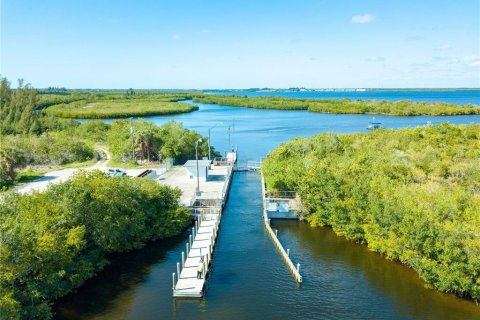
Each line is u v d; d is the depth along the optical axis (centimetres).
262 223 5419
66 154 8712
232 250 4566
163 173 7606
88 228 3838
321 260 4284
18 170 7662
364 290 3659
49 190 3934
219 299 3541
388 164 5178
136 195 4541
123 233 4209
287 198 5794
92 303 3459
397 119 18388
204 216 5381
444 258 3359
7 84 14688
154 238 4772
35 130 12575
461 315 3231
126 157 8656
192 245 4544
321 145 7131
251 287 3744
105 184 4094
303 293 3625
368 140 7619
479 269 3191
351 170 4928
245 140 13038
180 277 3816
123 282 3825
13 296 2883
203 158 8712
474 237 3288
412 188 4356
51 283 3130
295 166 5872
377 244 4216
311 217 5281
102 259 4066
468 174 5203
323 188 4978
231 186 7350
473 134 7656
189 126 16850
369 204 4300
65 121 14300
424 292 3600
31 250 2972
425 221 3509
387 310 3334
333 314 3297
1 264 2767
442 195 3978
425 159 5772
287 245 4672
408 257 3753
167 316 3281
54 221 3391
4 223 3047
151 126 9469
